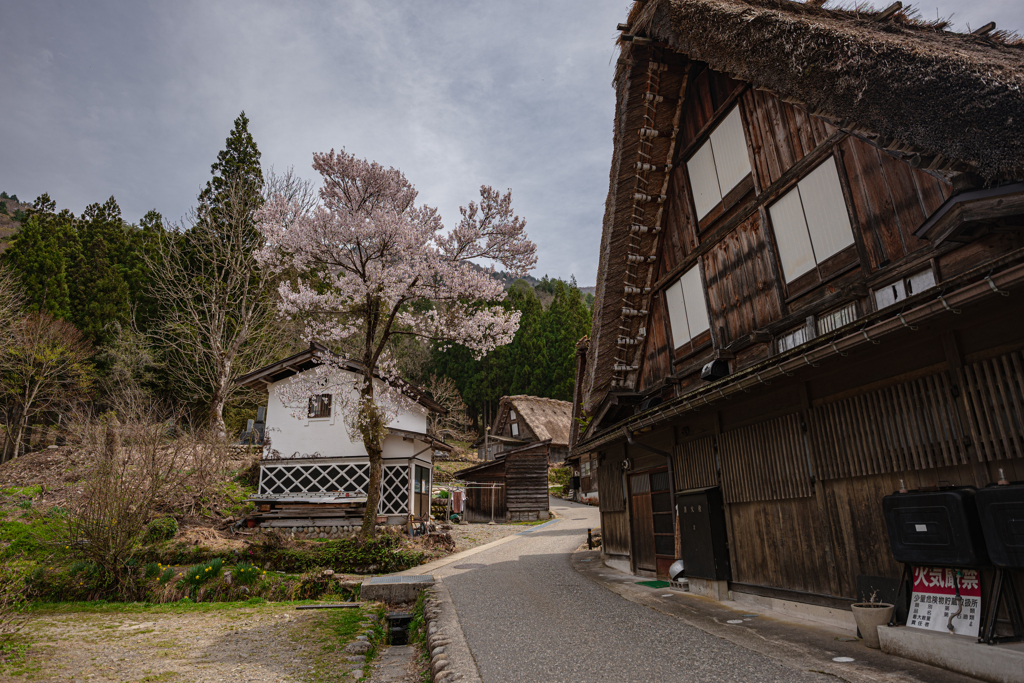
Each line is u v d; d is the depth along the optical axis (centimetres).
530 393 3816
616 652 447
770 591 576
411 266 1388
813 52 435
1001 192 347
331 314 1491
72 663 548
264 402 2289
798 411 548
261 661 551
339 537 1364
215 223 2530
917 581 401
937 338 406
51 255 2562
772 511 585
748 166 703
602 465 1091
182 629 725
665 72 784
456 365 4091
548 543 1445
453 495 2145
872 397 461
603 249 886
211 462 1449
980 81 350
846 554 482
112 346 2381
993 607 336
